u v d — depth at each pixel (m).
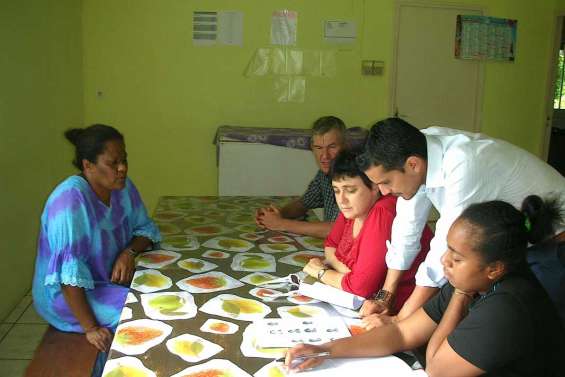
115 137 1.82
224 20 4.36
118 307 1.77
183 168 4.55
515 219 1.02
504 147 1.48
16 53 2.84
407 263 1.50
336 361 1.15
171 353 1.16
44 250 1.80
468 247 1.02
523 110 4.93
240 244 2.02
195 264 1.78
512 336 0.99
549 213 1.23
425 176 1.37
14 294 2.92
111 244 1.91
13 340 2.61
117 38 4.29
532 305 1.01
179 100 4.44
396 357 1.18
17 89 2.86
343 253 1.73
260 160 3.99
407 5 4.53
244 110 4.51
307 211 2.54
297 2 4.40
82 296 1.74
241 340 1.23
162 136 4.48
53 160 3.53
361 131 2.71
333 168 1.62
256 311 1.40
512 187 1.44
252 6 4.36
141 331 1.26
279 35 4.43
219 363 1.12
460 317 1.17
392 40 4.56
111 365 1.10
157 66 4.36
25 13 2.98
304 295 1.51
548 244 1.59
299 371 1.10
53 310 1.79
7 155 2.74
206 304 1.44
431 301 1.26
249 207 2.63
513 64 4.83
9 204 2.79
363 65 4.55
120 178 1.82
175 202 2.73
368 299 1.49
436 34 4.62
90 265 1.85
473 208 1.05
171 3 4.29
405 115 4.73
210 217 2.43
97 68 4.31
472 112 4.84
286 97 4.53
